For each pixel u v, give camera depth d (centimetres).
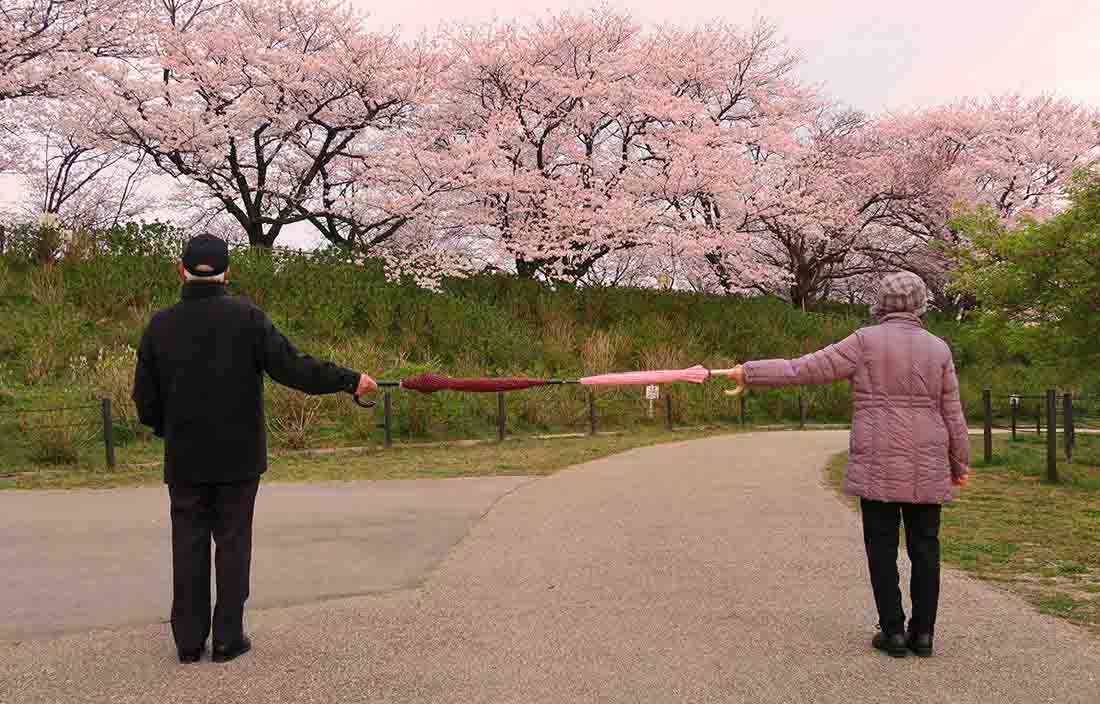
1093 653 382
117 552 614
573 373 1938
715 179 2588
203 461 381
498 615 448
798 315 2778
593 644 399
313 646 400
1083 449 1261
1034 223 1117
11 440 1204
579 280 2666
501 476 1032
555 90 2506
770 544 620
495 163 2467
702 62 2812
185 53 2233
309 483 975
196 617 382
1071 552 595
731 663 372
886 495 376
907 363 382
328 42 2416
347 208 2355
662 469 1061
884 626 384
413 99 2300
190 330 387
